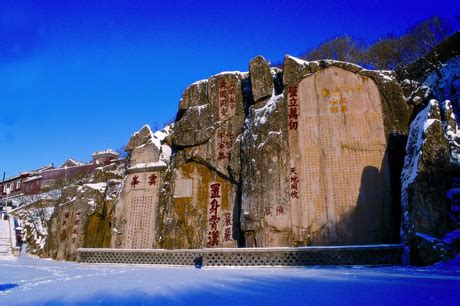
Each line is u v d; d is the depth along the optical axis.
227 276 9.93
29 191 55.81
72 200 21.80
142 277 10.42
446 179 12.20
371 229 14.12
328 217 14.55
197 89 19.81
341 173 15.02
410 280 7.92
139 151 20.09
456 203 11.92
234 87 18.77
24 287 8.67
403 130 15.26
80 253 17.75
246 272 10.98
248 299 6.29
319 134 15.71
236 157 17.16
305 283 7.99
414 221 11.79
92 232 20.03
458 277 8.26
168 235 17.23
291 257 13.12
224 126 18.20
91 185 21.45
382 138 15.23
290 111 16.27
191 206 17.48
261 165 15.66
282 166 15.51
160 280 9.47
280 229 14.73
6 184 61.88
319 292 6.75
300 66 16.88
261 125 16.41
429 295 6.05
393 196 14.38
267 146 15.80
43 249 23.92
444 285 7.08
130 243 18.12
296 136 15.84
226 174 17.36
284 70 16.98
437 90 21.41
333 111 15.94
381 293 6.40
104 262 17.05
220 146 17.92
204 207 17.33
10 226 31.78
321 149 15.48
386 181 14.59
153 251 16.06
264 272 10.80
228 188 17.25
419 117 13.70
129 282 9.21
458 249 10.86
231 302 6.07
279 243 14.59
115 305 6.06
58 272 12.87
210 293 7.05
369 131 15.41
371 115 15.62
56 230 22.48
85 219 20.38
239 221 16.47
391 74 16.23
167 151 20.20
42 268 14.76
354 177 14.88
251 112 17.11
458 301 5.53
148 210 18.48
